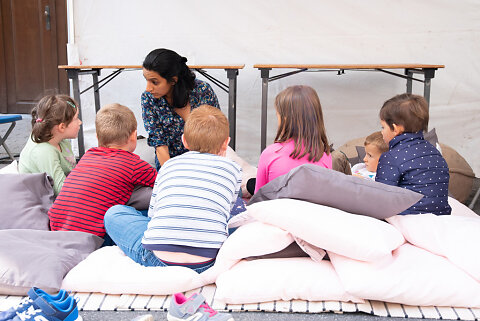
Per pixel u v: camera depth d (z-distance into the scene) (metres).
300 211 1.61
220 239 1.70
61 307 1.45
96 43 3.90
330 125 3.83
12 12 5.54
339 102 3.78
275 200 1.69
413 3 3.50
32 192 2.19
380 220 1.79
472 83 3.54
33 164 2.31
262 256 1.70
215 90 3.89
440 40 3.52
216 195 1.69
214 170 1.72
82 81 3.98
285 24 3.68
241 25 3.73
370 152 2.41
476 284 1.56
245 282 1.59
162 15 3.80
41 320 1.40
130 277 1.65
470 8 3.44
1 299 1.64
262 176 1.99
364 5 3.56
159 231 1.66
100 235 2.01
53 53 5.57
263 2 3.67
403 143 2.00
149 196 2.10
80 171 2.07
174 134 2.75
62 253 1.77
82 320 1.50
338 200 1.70
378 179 2.01
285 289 1.58
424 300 1.54
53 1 5.45
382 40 3.59
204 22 3.77
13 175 2.21
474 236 1.66
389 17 3.55
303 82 3.79
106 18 3.86
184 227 1.65
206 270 1.69
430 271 1.59
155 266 1.73
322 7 3.61
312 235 1.59
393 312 1.53
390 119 2.06
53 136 2.33
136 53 3.89
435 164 1.96
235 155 3.07
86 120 4.03
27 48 5.61
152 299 1.63
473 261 1.58
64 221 2.00
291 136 1.95
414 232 1.75
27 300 1.48
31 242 1.83
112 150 2.13
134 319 1.45
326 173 1.67
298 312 1.55
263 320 1.51
